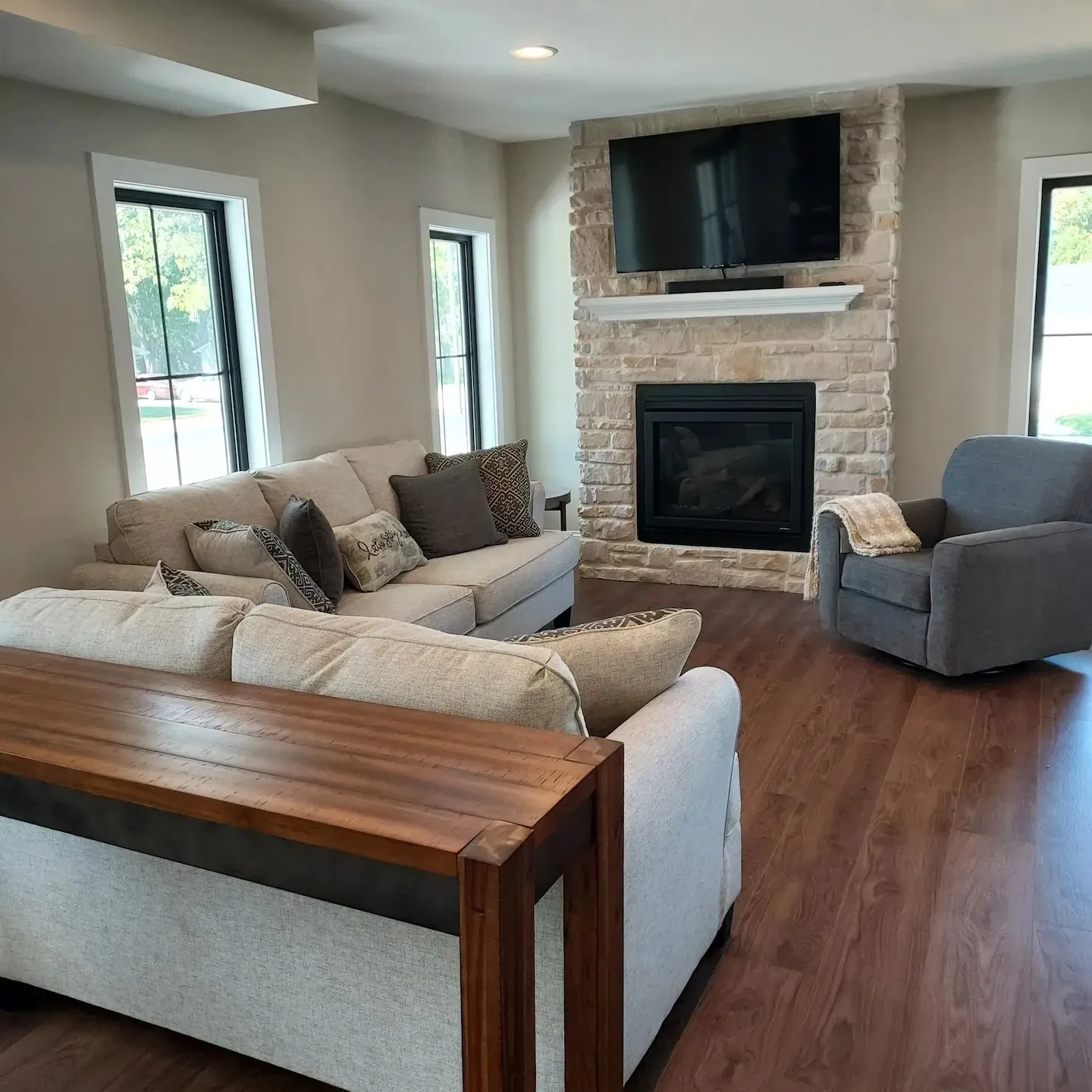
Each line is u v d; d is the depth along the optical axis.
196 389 4.14
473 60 4.14
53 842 1.98
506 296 6.28
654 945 1.86
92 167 3.47
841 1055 1.99
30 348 3.32
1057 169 4.96
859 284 5.07
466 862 1.19
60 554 3.49
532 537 4.77
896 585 4.05
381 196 5.04
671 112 5.28
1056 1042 2.00
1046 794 3.05
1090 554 4.05
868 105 4.92
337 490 4.17
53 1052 2.05
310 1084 1.95
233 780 1.42
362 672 1.77
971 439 4.52
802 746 3.45
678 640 2.04
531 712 1.66
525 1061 1.27
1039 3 3.57
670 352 5.56
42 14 2.58
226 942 1.85
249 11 3.32
